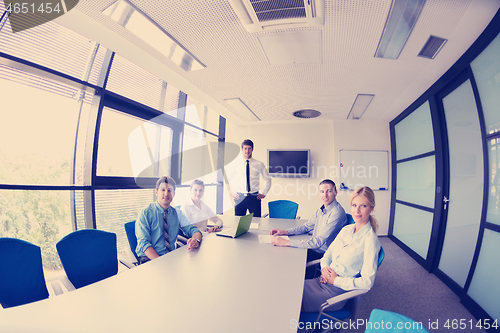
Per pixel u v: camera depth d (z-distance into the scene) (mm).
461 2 1759
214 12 1867
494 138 2146
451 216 2908
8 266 1295
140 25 2025
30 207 2197
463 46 2320
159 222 2117
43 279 1404
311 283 1640
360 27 2027
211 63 2668
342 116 4949
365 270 1436
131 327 873
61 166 2430
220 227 2543
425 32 2105
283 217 3535
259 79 3088
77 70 2467
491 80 2133
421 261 3502
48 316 942
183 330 857
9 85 2072
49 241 2338
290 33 2123
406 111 4246
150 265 1504
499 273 1989
